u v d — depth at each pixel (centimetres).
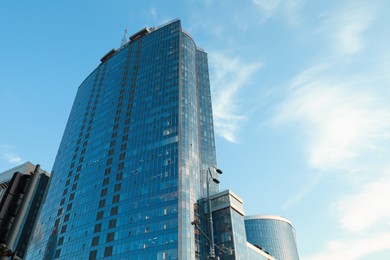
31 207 14812
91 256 8738
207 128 12650
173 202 8631
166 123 10906
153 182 9431
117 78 14512
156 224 8356
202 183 10362
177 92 11669
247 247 9144
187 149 10112
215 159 11712
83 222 9931
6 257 699
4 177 14888
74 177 12081
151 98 12162
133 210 9056
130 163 10444
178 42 13675
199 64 15100
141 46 15025
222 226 9006
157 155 10094
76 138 14000
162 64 13200
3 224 732
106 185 10412
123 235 8625
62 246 9875
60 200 11831
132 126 11681
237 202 9806
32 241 11969
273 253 17800
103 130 12675
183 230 8000
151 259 7700
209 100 13888
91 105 14762
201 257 7988
